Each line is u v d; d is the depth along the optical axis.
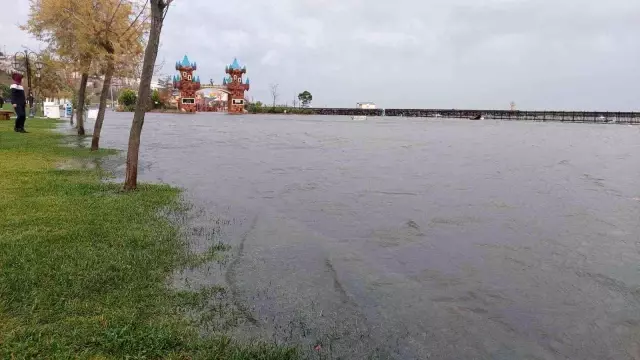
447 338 4.63
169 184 12.46
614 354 4.44
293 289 5.62
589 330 4.89
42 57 28.05
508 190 13.08
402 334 4.67
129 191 10.52
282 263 6.50
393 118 127.00
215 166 17.05
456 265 6.76
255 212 9.51
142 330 4.27
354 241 7.77
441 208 10.51
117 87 31.58
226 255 6.64
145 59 10.42
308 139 34.50
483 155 24.06
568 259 7.11
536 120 112.75
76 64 20.11
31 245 6.20
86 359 3.77
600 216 9.95
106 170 13.49
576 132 55.50
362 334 4.62
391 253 7.21
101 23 17.30
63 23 19.41
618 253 7.43
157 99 128.12
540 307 5.42
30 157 15.34
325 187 12.98
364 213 9.84
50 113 46.66
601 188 13.66
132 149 10.63
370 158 21.52
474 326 4.91
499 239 8.10
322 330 4.65
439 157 22.61
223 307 4.99
